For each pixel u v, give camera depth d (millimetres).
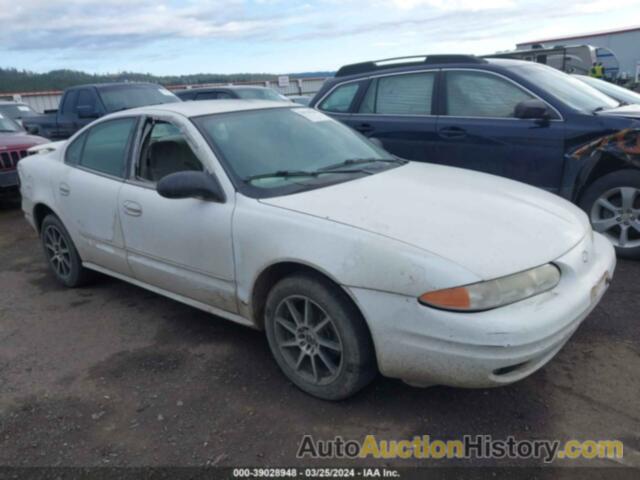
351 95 6258
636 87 17141
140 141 3814
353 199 2992
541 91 4965
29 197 4844
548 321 2428
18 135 8391
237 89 12695
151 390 3117
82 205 4184
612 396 2838
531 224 2824
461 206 2939
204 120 3551
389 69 5988
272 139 3598
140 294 4559
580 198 4875
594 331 3492
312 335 2877
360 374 2732
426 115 5637
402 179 3389
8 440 2748
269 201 3041
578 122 4711
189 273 3447
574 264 2709
